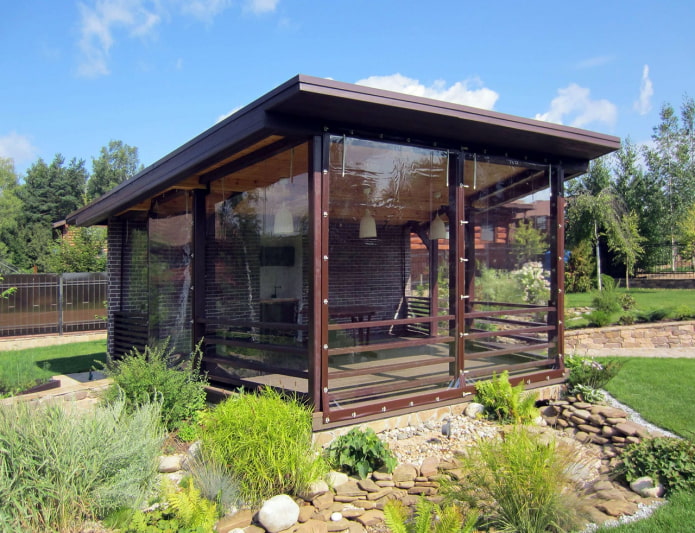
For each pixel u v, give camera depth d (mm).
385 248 6191
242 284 5988
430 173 5734
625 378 7332
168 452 5027
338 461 4547
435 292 5980
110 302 9609
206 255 6629
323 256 4875
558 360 6590
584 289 21578
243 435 4207
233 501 4008
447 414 5641
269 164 5633
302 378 5445
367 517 3707
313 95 4180
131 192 7715
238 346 5934
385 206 6008
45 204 42406
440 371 6023
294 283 5234
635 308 13867
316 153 4820
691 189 26672
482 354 6004
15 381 6777
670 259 23609
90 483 3777
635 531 3346
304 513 3822
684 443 4238
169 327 7414
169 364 7215
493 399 5621
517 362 6379
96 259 17859
